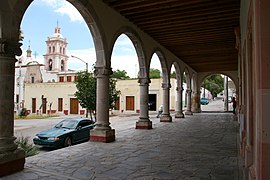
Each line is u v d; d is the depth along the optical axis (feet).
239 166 14.73
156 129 33.12
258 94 6.81
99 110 23.62
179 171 13.78
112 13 24.29
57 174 13.20
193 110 71.51
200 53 45.29
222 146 21.16
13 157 13.42
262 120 6.65
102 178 12.60
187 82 62.54
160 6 23.35
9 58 13.50
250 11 10.12
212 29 30.45
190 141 23.72
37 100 101.86
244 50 17.38
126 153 18.35
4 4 13.15
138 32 29.99
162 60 40.52
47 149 27.66
